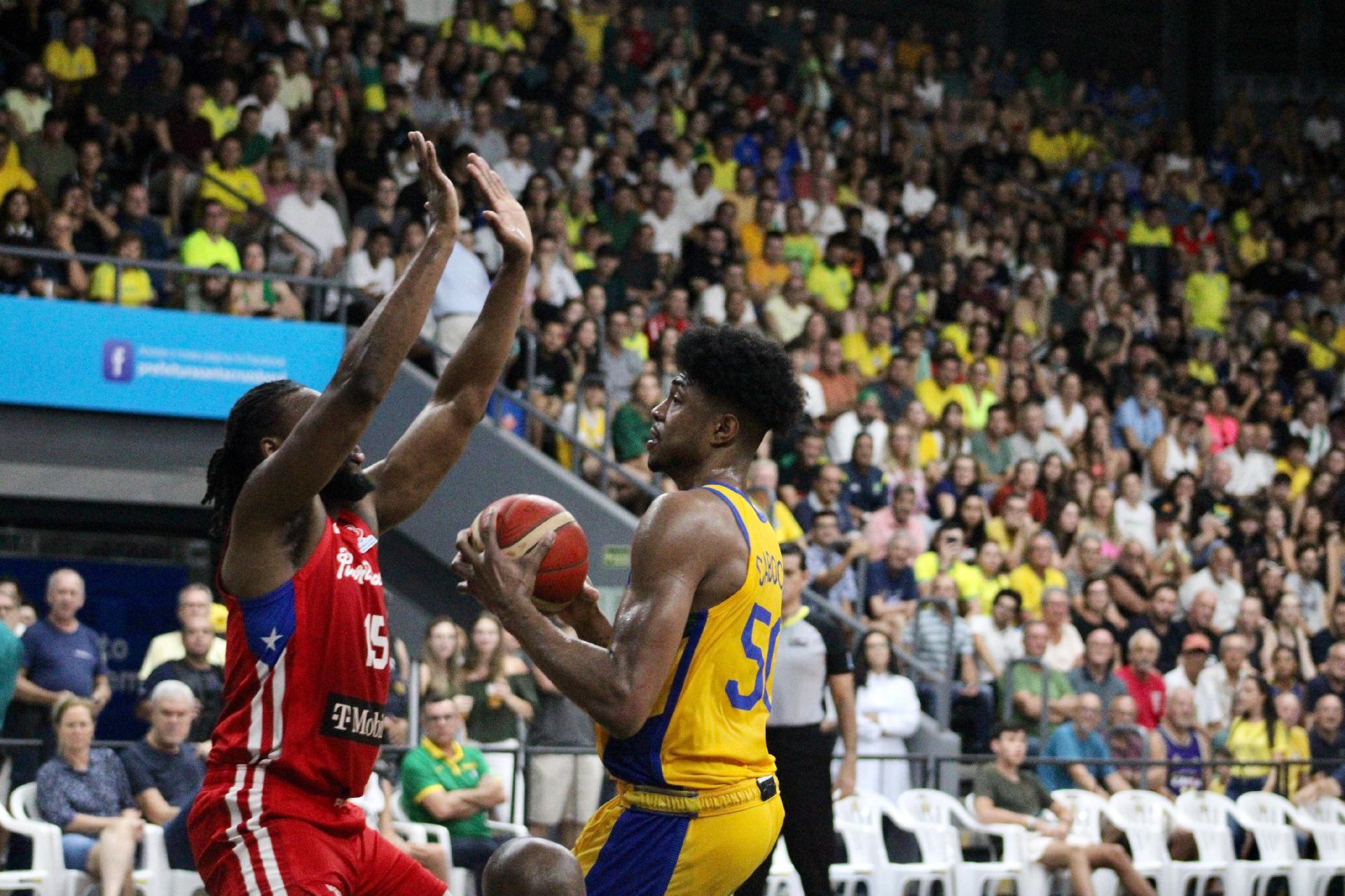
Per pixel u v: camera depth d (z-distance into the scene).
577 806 10.72
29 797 9.03
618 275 17.20
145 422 13.12
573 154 18.20
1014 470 16.23
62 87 15.94
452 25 19.45
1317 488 18.31
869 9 25.48
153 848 8.79
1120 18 27.22
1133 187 24.39
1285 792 13.17
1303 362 21.41
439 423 4.70
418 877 4.52
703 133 20.25
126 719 14.23
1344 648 14.48
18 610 10.94
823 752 8.81
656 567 4.44
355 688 4.29
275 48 17.62
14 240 13.83
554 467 13.68
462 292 14.66
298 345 13.52
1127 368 19.36
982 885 11.23
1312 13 27.58
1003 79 25.70
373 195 16.72
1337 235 24.59
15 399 12.56
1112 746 12.91
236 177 15.57
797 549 8.95
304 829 4.22
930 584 14.12
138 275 14.03
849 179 20.91
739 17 24.03
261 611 4.16
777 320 17.50
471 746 9.84
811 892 8.76
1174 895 11.76
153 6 18.52
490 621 10.96
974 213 21.59
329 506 4.42
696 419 4.79
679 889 4.57
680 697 4.55
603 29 20.98
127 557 14.34
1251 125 26.11
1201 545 17.19
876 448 16.22
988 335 19.19
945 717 12.72
